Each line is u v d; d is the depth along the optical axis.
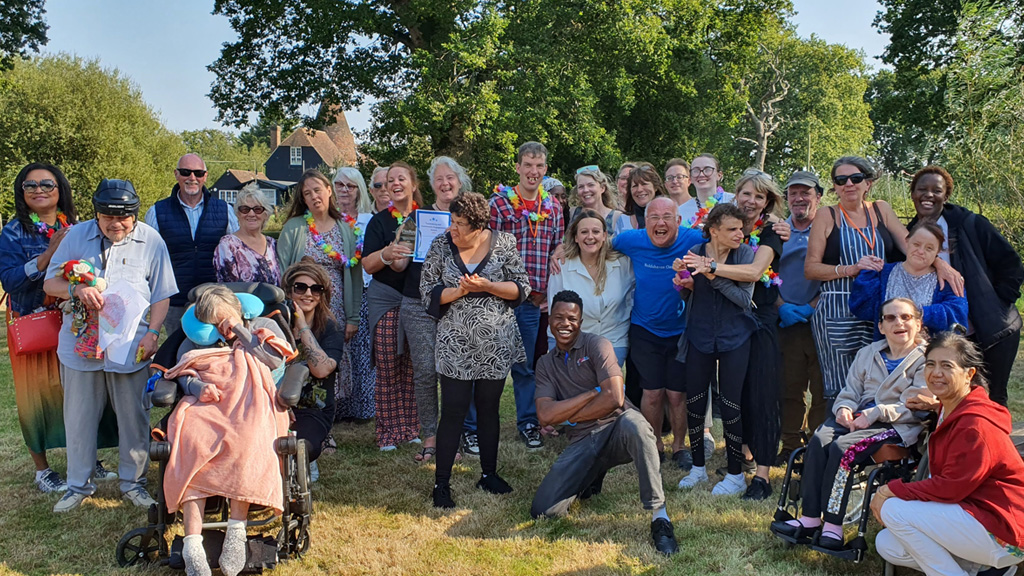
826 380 5.04
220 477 3.55
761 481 4.78
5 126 29.20
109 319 4.40
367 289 6.13
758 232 4.89
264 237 5.41
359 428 6.46
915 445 3.91
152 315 4.70
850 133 40.72
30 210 4.86
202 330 3.99
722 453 5.79
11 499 4.73
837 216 5.10
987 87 10.07
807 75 39.03
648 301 5.21
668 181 6.26
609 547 4.10
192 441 3.60
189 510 3.54
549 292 5.52
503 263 4.80
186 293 5.65
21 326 4.61
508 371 4.80
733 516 4.45
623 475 5.26
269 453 3.69
